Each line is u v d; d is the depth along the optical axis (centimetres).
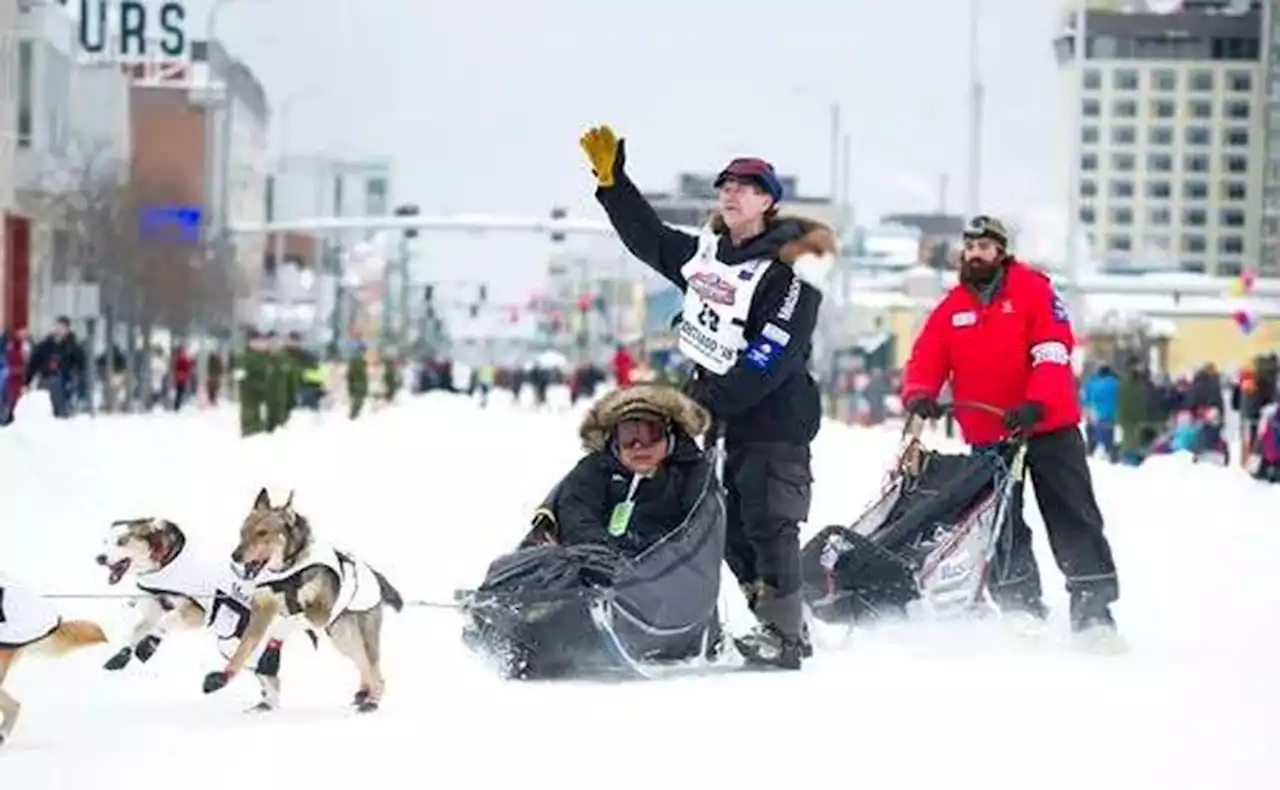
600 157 1374
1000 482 1468
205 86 10006
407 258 17925
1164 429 4819
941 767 1016
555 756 1028
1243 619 1627
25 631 1032
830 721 1135
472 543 2108
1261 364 4562
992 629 1475
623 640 1270
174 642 1338
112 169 6875
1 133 6538
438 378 10275
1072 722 1141
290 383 5431
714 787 966
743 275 1326
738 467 1341
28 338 6069
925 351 1524
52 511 2298
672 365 8319
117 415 5366
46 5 6838
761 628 1330
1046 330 1495
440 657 1326
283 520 1128
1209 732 1115
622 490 1340
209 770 980
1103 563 1467
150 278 6700
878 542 1462
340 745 1045
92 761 997
